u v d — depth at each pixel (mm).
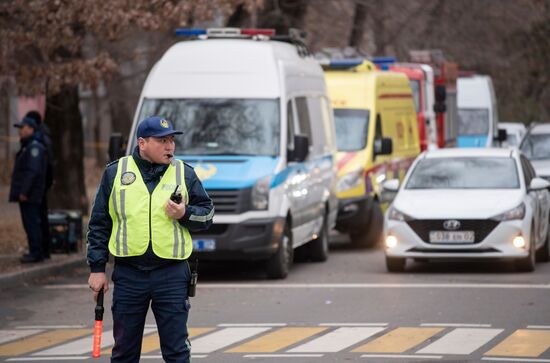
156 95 44375
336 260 49812
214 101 44031
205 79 44469
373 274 43656
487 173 45375
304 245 48812
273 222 41375
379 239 56062
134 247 19844
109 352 27406
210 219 20344
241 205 41219
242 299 36938
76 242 49469
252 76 44438
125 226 19938
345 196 53875
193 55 44969
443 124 81188
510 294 37031
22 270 42281
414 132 65000
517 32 115062
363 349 26938
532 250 43281
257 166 42062
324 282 41312
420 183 45406
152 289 20016
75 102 64562
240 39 46688
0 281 40094
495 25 107938
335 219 52094
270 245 41406
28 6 50312
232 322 31812
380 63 71875
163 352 20266
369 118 56156
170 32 63531
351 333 29438
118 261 20172
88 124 139875
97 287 20188
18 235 56188
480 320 31438
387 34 93750
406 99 63875
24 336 30109
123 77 66500
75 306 36188
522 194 43656
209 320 32250
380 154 56031
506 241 42156
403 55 97438
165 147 20047
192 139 43500
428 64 83000
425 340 28141
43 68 52094
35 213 44625
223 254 41250
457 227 42188
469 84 96875
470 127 96062
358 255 52188
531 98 139125
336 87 57000
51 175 45594
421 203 43250
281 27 76250
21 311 35156
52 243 48812
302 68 48094
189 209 19984
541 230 46406
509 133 106625
